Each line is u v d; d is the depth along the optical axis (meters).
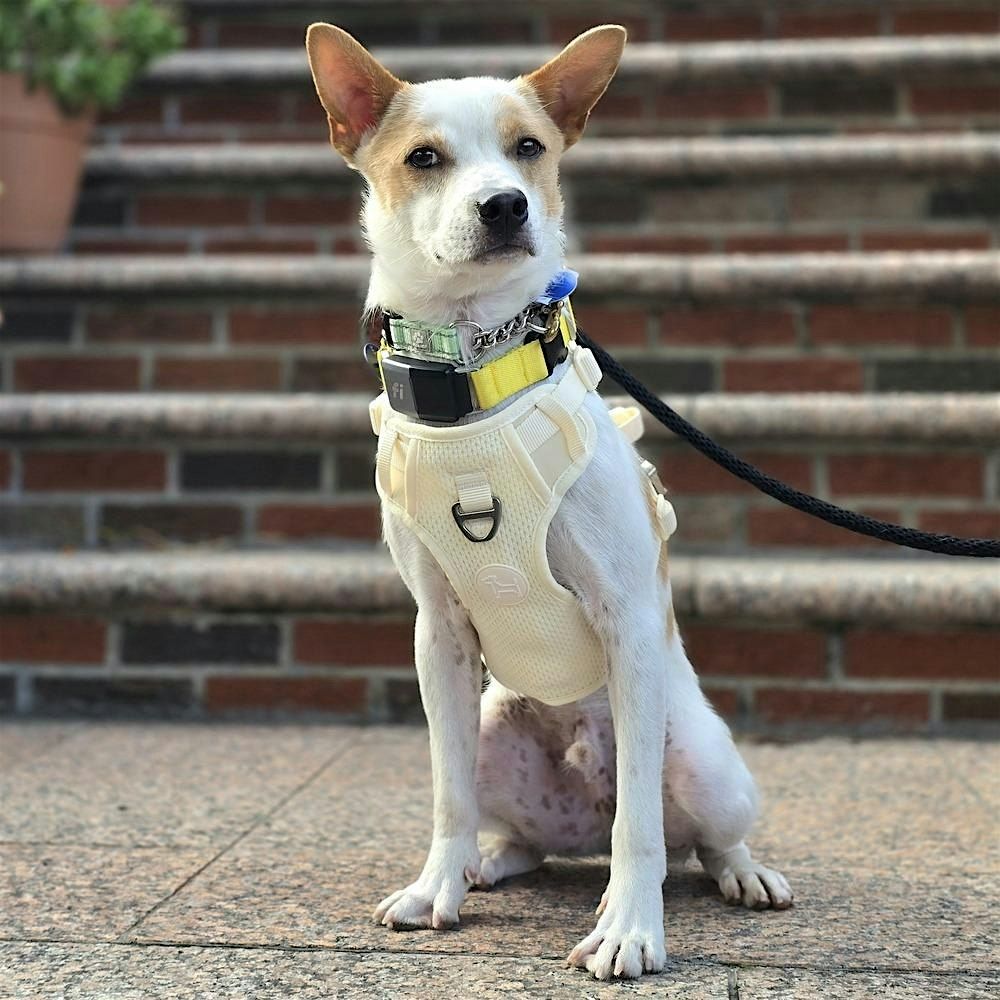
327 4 5.20
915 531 2.09
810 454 3.57
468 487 1.95
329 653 3.39
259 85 4.88
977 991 1.79
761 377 3.84
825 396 3.65
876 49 4.60
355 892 2.19
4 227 4.27
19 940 1.98
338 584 3.30
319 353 3.96
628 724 1.98
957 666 3.26
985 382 3.79
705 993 1.78
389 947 1.95
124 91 4.88
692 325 3.86
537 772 2.27
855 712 3.29
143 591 3.34
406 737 3.22
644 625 2.00
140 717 3.42
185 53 5.15
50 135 4.25
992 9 5.00
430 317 2.04
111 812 2.62
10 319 4.04
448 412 1.96
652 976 1.84
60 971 1.87
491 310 2.00
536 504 1.95
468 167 2.02
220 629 3.41
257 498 3.72
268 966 1.88
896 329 3.81
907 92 4.69
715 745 2.16
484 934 2.01
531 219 1.96
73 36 4.21
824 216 4.30
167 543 3.74
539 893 2.22
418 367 1.98
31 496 3.77
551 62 2.22
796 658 3.29
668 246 4.35
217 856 2.36
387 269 2.07
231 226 4.56
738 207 4.33
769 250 4.32
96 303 4.02
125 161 4.49
